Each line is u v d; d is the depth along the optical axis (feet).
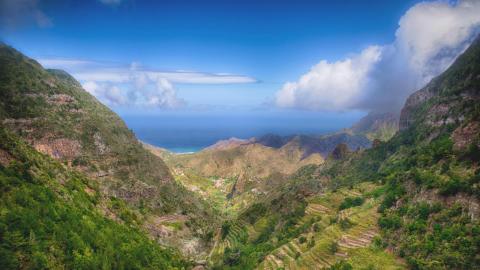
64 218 276.00
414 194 371.97
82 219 298.76
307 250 416.05
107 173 622.13
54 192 306.35
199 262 537.24
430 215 322.96
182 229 618.85
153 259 340.80
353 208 473.67
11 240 218.59
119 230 344.69
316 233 453.17
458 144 365.81
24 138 543.80
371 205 448.24
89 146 636.48
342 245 379.35
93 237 283.59
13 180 268.21
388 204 408.26
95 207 370.53
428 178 363.56
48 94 648.79
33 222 239.30
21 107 574.15
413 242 315.78
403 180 430.61
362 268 318.86
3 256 207.10
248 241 608.19
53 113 627.87
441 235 292.81
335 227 430.61
